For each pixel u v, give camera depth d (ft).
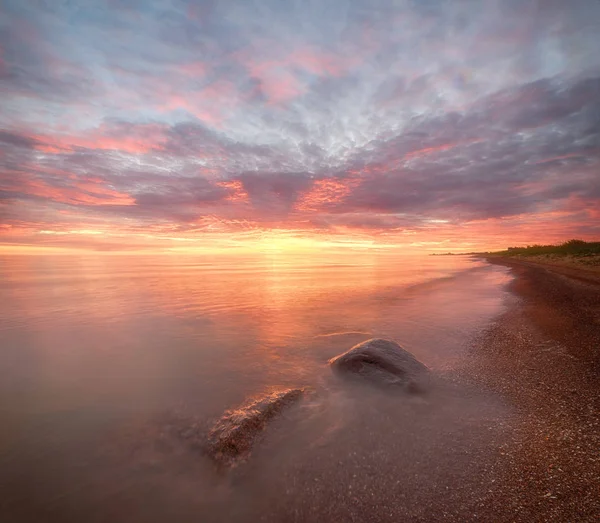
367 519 9.93
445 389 19.04
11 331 34.24
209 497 11.21
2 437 14.97
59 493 11.42
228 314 42.52
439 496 10.68
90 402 18.44
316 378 21.52
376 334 31.91
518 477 11.30
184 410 17.44
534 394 17.60
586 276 71.87
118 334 32.89
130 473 12.48
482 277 91.04
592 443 12.94
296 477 11.87
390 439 14.01
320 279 90.48
